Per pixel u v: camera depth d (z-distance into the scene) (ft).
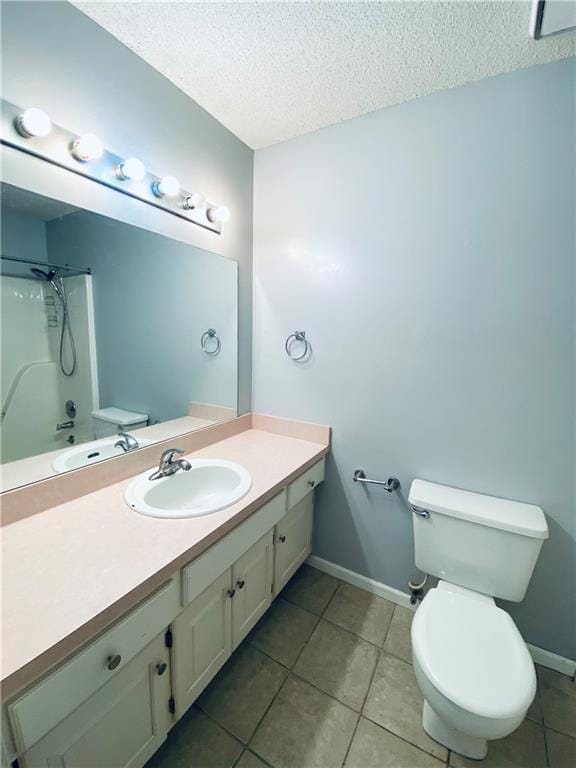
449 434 5.03
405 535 5.63
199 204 5.06
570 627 4.54
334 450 6.09
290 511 5.41
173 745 3.71
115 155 4.05
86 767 2.59
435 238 4.81
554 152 4.03
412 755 3.67
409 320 5.13
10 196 3.31
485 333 4.63
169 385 5.30
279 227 6.20
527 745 3.77
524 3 3.31
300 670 4.57
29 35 3.23
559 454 4.37
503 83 4.20
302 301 6.09
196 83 4.64
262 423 6.81
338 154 5.44
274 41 3.90
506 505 4.55
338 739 3.80
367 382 5.61
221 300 6.03
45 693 2.18
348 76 4.40
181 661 3.40
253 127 5.59
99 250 4.16
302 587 6.11
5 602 2.45
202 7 3.51
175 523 3.50
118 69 4.00
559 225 4.09
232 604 4.12
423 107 4.71
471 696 3.08
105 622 2.43
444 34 3.70
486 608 4.07
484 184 4.43
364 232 5.35
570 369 4.19
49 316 3.80
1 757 2.02
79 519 3.55
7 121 3.16
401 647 4.94
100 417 4.39
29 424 3.67
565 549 4.45
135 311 4.69
